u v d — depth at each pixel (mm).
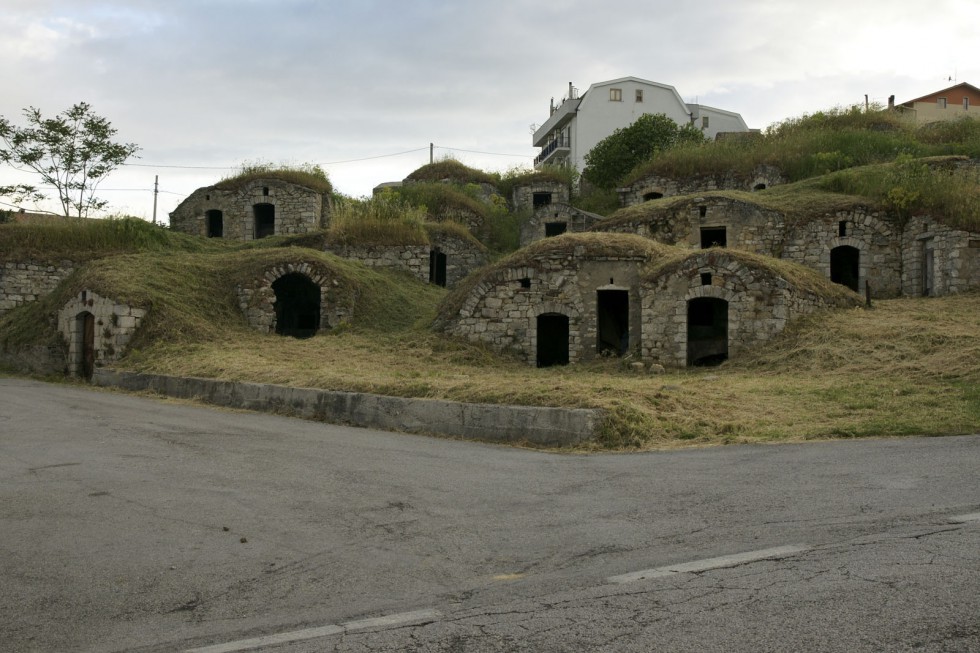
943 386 13648
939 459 8562
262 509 7344
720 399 13227
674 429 11258
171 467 9297
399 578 5457
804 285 20953
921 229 24891
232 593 5223
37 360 23203
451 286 32656
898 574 5059
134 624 4734
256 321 23969
